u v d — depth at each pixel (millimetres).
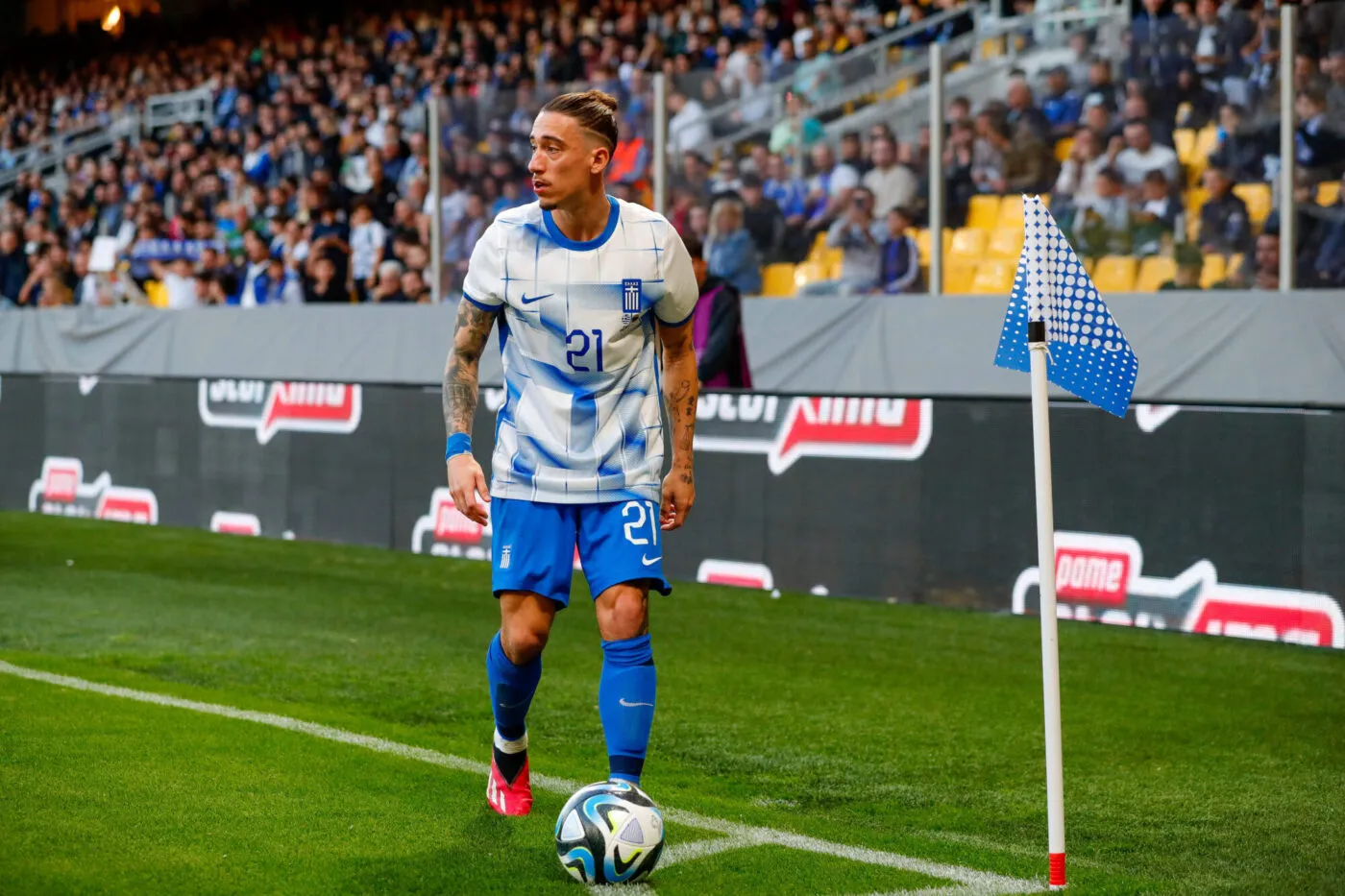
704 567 13023
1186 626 10648
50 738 7156
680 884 5305
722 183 15625
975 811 6566
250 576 13328
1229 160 13219
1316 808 6625
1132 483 10836
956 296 14289
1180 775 7203
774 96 15289
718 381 12984
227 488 16375
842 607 11828
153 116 29953
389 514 15016
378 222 20641
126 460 17266
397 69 27094
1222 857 5895
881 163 14875
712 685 9172
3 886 5023
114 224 24969
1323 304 12586
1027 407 11258
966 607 11617
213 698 8336
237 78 29594
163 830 5730
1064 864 5277
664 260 5508
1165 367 13359
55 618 11242
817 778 7129
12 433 18438
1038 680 9305
